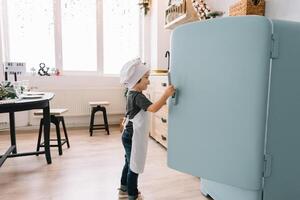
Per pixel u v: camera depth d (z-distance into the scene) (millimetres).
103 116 4211
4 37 4008
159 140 3266
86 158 2770
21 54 4117
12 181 2166
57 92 4113
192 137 1336
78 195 1924
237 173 1213
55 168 2471
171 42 1392
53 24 4203
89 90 4281
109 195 1930
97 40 4453
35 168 2467
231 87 1173
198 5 2717
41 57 4215
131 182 1750
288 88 1195
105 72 4582
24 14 4074
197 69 1266
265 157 1188
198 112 1291
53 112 2949
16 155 2584
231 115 1190
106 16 4488
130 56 4707
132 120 1722
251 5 1912
